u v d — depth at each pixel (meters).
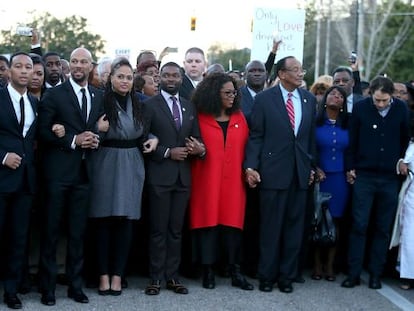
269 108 6.88
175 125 6.68
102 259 6.57
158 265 6.69
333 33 51.81
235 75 8.16
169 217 6.73
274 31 10.05
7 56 7.60
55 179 6.18
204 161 6.85
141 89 7.65
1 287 6.68
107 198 6.40
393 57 46.88
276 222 6.88
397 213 7.23
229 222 6.86
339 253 7.68
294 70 6.85
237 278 6.99
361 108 7.24
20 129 6.07
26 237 6.20
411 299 6.85
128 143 6.46
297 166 6.88
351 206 7.33
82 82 6.35
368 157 7.16
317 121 7.39
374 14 45.47
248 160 6.87
